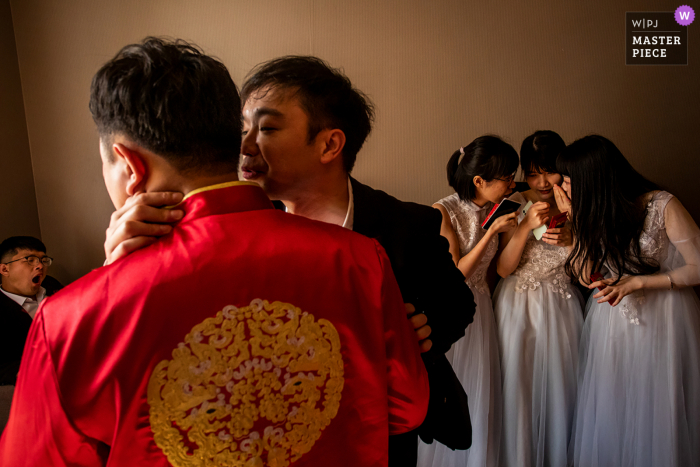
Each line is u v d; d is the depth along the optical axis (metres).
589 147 2.02
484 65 2.81
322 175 0.88
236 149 0.68
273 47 2.82
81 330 0.53
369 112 0.97
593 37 2.79
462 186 2.28
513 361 2.29
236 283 0.58
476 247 2.20
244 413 0.58
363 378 0.67
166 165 0.63
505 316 2.36
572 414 2.36
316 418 0.63
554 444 2.29
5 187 2.74
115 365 0.52
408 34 2.80
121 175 0.65
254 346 0.58
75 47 2.83
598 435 2.17
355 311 0.66
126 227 0.59
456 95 2.82
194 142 0.62
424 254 1.00
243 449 0.58
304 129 0.82
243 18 2.81
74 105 2.86
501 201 2.17
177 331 0.55
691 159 2.84
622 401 2.13
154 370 0.54
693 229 1.97
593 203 2.02
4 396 1.92
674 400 2.00
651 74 2.81
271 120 0.81
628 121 2.83
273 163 0.83
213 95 0.63
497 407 2.33
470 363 2.25
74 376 0.53
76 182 2.91
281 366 0.60
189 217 0.62
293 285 0.61
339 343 0.65
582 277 2.22
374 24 2.80
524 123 2.83
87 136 2.88
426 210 1.06
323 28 2.81
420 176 2.86
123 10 2.81
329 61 2.81
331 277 0.64
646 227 2.01
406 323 0.74
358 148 0.93
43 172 2.91
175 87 0.60
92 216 2.93
